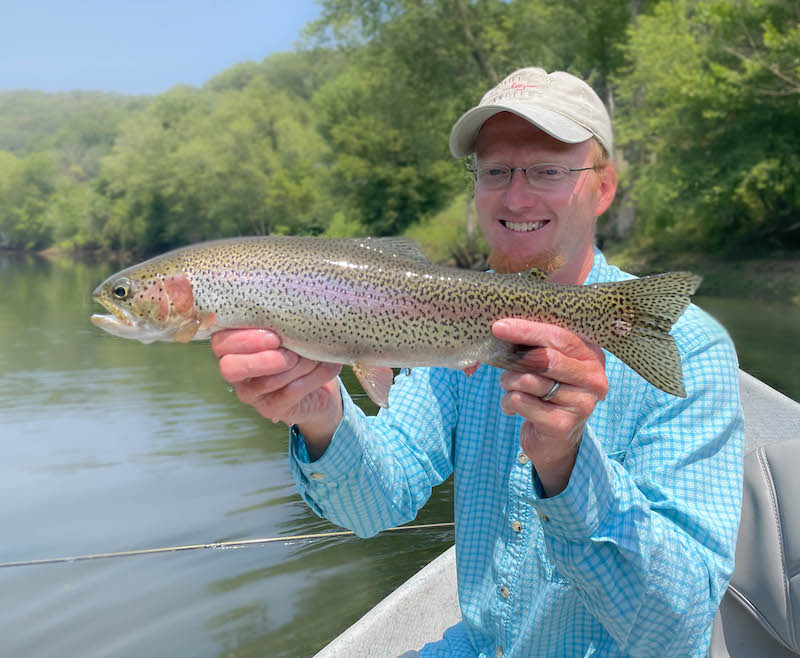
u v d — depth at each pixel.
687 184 8.21
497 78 10.45
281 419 0.67
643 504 0.62
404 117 11.71
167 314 0.66
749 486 0.83
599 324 0.65
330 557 1.89
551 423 0.55
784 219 8.31
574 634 0.69
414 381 0.84
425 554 1.90
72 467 2.57
